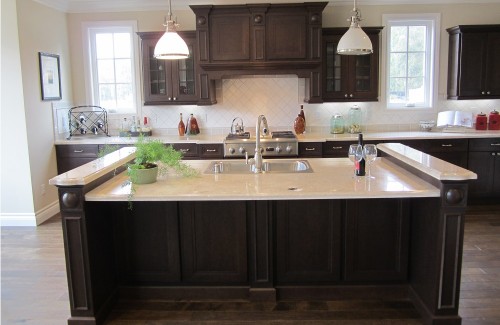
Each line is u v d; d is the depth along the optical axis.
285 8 5.17
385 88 5.80
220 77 5.39
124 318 2.97
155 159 3.02
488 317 2.87
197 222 3.11
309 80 5.39
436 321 2.72
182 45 3.23
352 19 3.44
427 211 2.80
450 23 5.70
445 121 5.66
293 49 5.25
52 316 2.98
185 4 5.66
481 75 5.47
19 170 4.92
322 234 3.10
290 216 3.09
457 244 2.62
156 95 5.62
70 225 2.70
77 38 5.85
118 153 3.58
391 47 5.83
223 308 3.06
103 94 6.02
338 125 5.67
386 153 3.64
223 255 3.13
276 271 3.15
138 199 2.64
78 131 5.93
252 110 5.88
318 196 2.61
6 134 4.87
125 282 3.22
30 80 4.94
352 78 5.50
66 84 5.78
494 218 4.95
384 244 3.11
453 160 5.33
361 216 3.08
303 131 5.71
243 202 3.05
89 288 2.77
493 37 5.41
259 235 3.06
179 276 3.17
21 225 5.00
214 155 5.29
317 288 3.15
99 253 2.90
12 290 3.38
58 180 2.62
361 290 3.15
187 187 2.83
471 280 3.40
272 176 3.13
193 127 5.82
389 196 2.59
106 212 3.04
